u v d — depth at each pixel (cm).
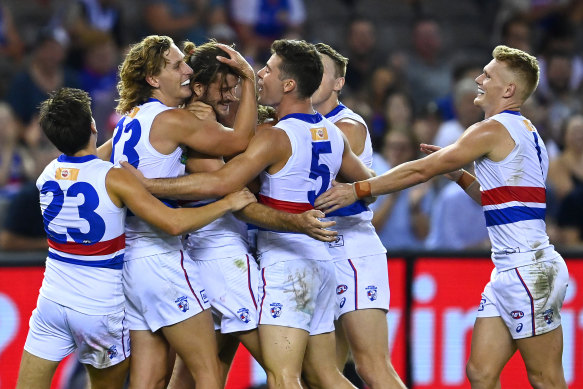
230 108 1639
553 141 3186
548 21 4122
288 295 1530
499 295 1642
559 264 1639
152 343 1575
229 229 1593
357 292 1675
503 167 1612
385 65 3659
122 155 1541
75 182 1501
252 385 2181
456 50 4097
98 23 3538
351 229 1698
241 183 1500
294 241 1551
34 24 3866
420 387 2222
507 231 1625
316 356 1593
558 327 1638
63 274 1526
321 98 1703
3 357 2098
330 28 4003
